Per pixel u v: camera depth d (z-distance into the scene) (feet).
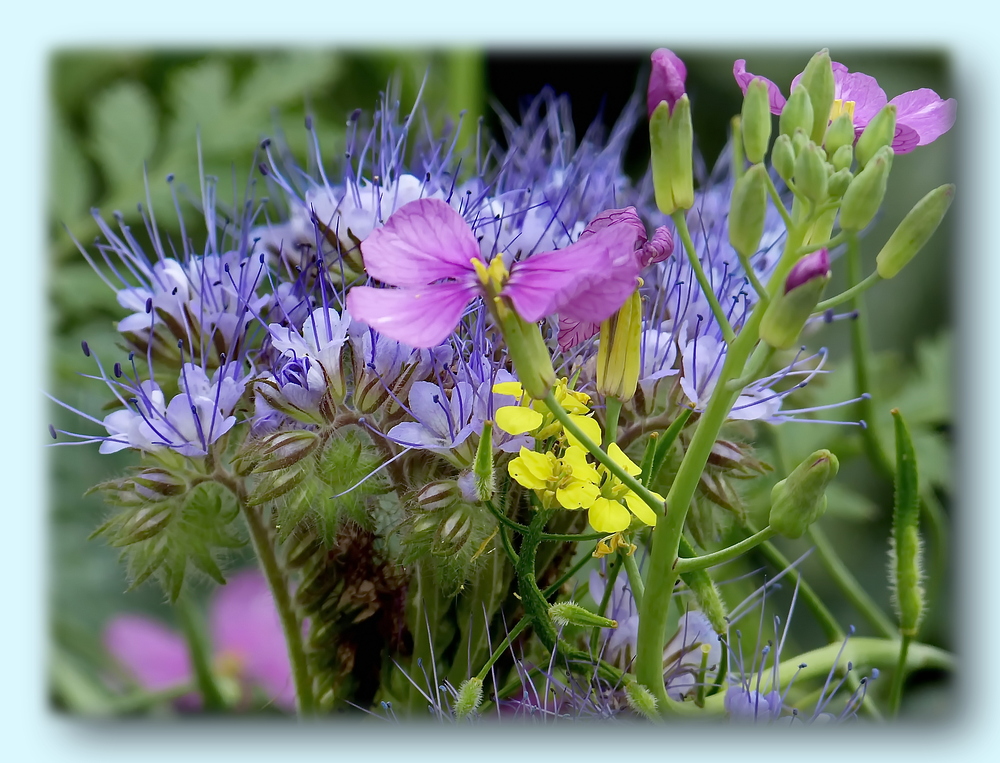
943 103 0.99
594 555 0.99
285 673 1.26
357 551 1.03
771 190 0.95
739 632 1.08
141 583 1.03
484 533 1.00
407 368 1.01
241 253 1.07
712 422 0.96
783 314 0.93
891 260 0.94
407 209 0.95
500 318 0.94
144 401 1.03
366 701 1.05
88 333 1.26
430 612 1.03
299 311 1.05
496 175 1.13
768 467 1.05
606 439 0.99
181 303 1.06
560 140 1.17
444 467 1.02
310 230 1.07
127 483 1.03
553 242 1.06
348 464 1.01
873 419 1.21
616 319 0.98
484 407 1.00
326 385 1.01
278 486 1.00
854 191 0.93
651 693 1.00
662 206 0.96
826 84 0.96
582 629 1.04
